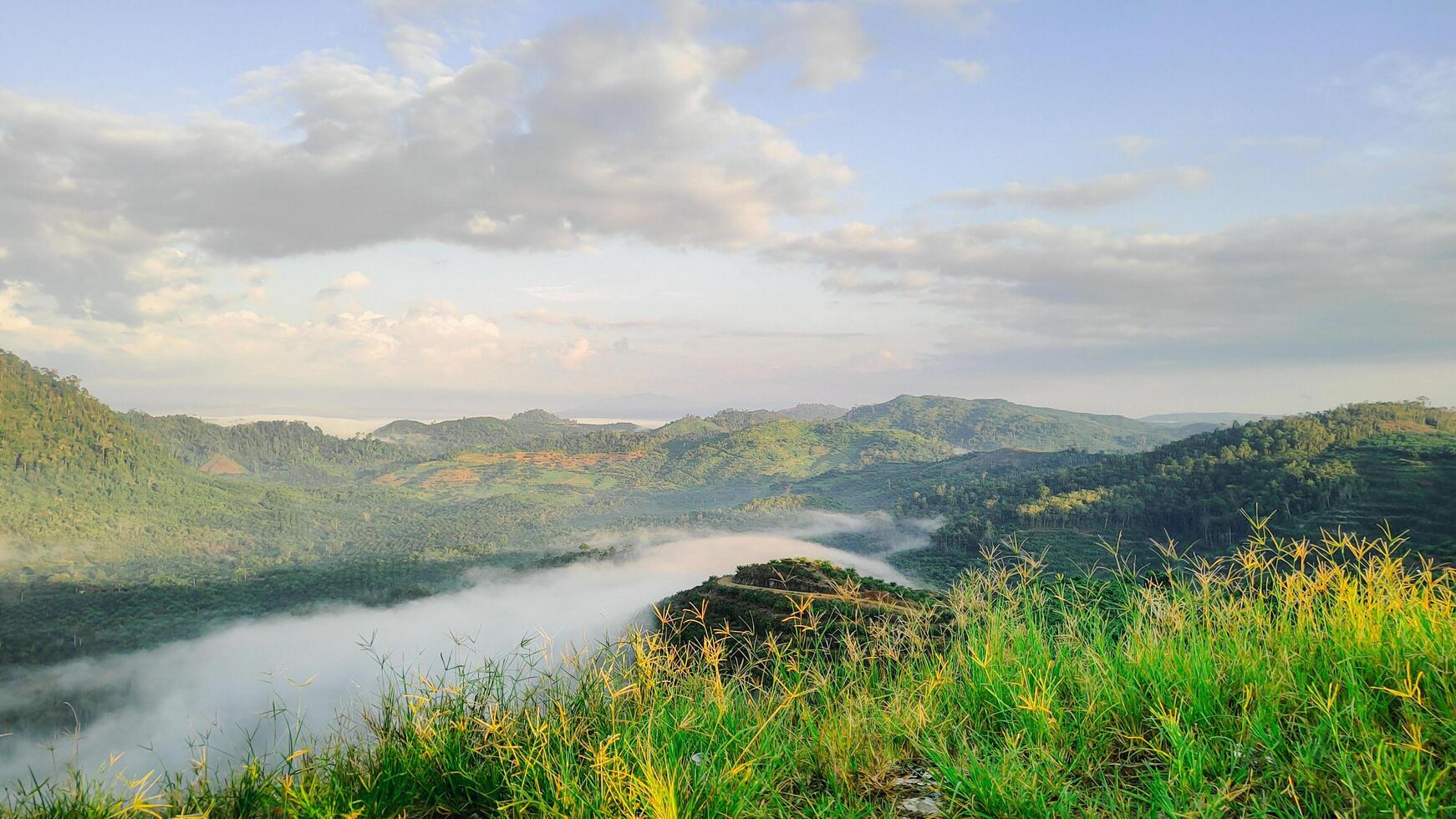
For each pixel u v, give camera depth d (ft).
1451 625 12.07
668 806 9.74
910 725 12.46
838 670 14.32
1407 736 9.91
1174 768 9.97
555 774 10.83
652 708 12.84
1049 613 15.62
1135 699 12.21
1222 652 13.10
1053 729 11.73
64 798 9.82
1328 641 12.69
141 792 10.19
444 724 12.28
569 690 13.25
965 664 14.29
